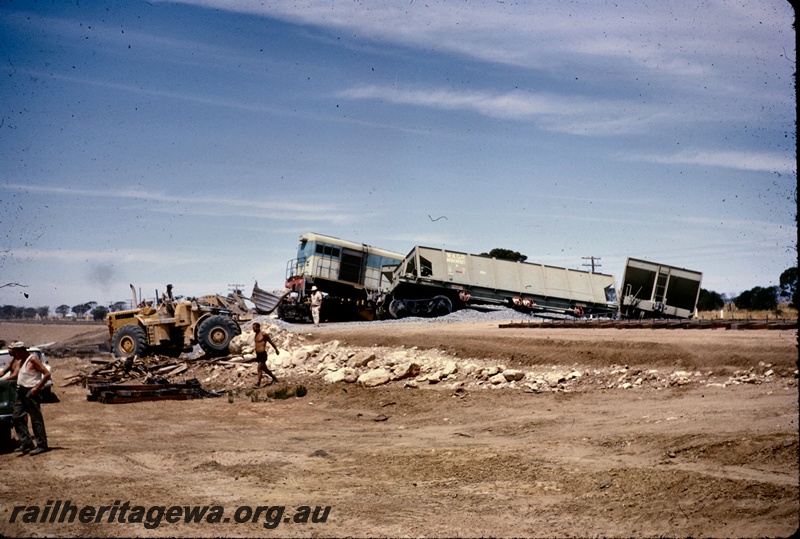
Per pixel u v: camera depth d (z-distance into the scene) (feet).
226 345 91.97
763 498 27.66
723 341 58.54
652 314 102.68
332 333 95.91
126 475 39.04
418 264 123.65
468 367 66.95
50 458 42.91
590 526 28.25
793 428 34.76
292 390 71.00
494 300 127.03
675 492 29.84
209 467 40.55
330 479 37.63
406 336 84.17
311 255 128.77
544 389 58.03
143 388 70.23
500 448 40.52
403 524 29.81
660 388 52.39
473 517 30.19
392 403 61.36
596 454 37.22
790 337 57.62
